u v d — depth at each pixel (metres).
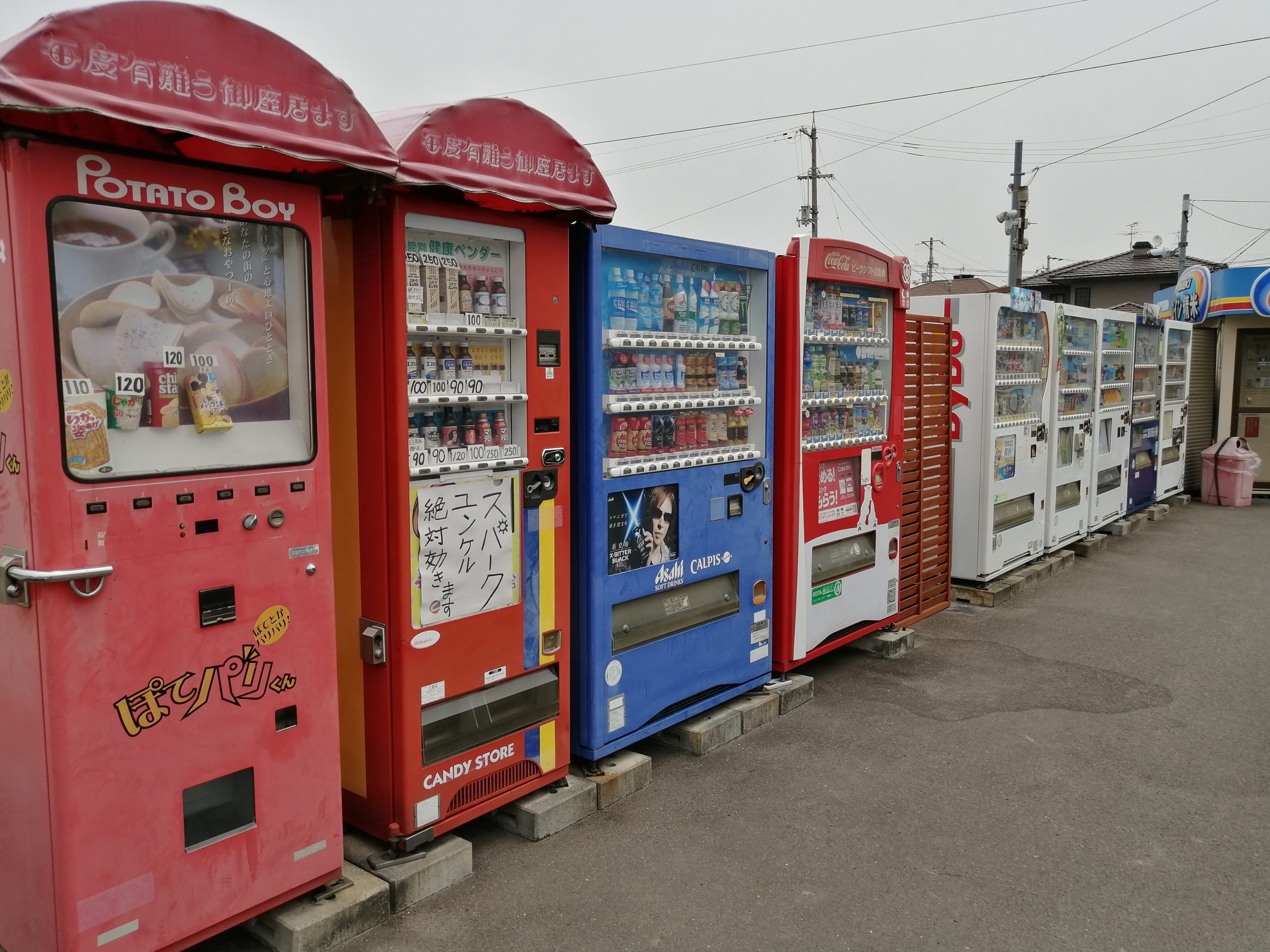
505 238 3.34
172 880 2.49
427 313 3.15
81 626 2.26
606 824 3.75
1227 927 3.07
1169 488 12.39
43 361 2.16
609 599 3.93
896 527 5.99
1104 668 5.87
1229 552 9.64
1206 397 14.09
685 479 4.29
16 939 2.52
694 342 4.22
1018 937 3.00
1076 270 23.86
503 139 3.17
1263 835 3.71
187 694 2.49
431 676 3.19
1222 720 4.98
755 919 3.08
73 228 2.22
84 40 2.09
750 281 4.75
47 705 2.24
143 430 2.40
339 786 2.90
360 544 3.16
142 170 2.32
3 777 2.47
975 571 7.50
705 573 4.48
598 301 3.74
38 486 2.18
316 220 2.70
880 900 3.21
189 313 2.47
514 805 3.65
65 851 2.28
